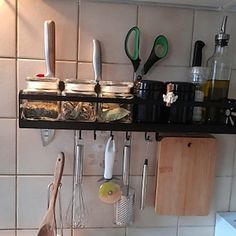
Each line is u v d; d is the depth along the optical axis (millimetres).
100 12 836
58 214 885
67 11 825
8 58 821
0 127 841
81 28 835
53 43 787
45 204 882
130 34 844
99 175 893
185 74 884
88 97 713
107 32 844
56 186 824
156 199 889
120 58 856
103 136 879
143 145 896
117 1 835
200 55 848
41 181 874
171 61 876
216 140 889
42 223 838
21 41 820
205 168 891
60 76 842
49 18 823
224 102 764
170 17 861
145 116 751
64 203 887
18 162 858
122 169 897
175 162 880
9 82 828
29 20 816
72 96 711
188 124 761
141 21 852
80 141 871
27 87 737
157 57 836
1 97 831
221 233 917
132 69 864
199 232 945
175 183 887
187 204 898
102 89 752
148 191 914
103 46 848
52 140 862
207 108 788
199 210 904
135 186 909
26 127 709
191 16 868
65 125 720
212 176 896
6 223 875
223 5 842
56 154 869
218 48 842
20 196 871
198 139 879
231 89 905
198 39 878
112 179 884
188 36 874
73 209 891
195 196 898
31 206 878
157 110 754
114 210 894
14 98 834
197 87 832
